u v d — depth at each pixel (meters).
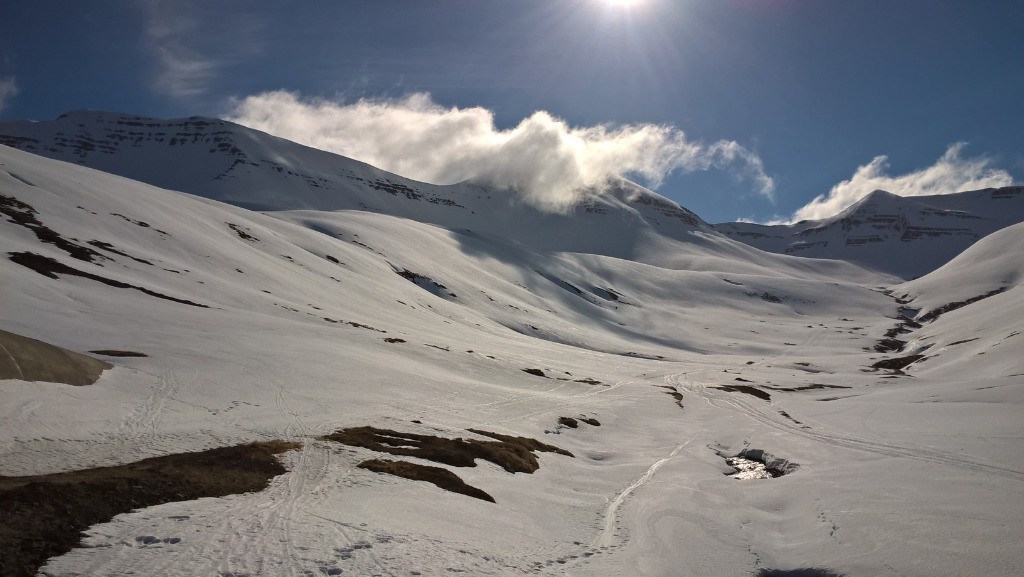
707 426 47.69
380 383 38.25
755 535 21.56
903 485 25.59
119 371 29.39
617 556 17.70
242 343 39.97
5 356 23.59
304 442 23.83
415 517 17.50
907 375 91.75
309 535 14.60
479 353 63.56
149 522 14.31
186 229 79.56
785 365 112.00
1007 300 120.56
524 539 17.81
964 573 16.77
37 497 14.29
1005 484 25.08
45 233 55.03
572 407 45.03
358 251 126.88
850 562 18.31
